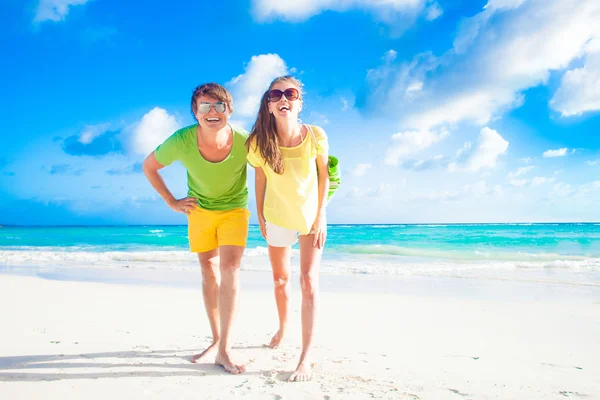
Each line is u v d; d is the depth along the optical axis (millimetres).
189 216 3342
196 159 3139
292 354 3373
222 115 3004
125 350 3373
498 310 5484
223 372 2869
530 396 2582
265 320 4770
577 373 3062
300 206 2998
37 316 4719
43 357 3150
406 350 3621
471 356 3480
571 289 7523
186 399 2371
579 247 19406
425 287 7793
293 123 2943
